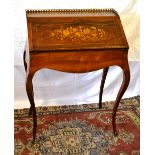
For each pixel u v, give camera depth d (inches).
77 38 52.4
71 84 73.6
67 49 50.5
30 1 63.6
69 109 73.4
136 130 67.8
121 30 55.3
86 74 72.8
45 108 72.9
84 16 55.8
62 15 55.6
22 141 62.5
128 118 71.4
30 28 51.9
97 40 52.9
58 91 74.1
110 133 66.3
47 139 63.5
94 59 52.8
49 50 49.8
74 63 52.2
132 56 73.6
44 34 51.6
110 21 56.0
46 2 64.7
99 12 58.7
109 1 67.8
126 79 56.7
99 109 74.1
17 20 64.0
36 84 71.5
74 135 65.1
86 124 68.6
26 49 60.0
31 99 54.9
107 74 75.0
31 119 68.9
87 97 76.7
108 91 77.5
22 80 70.0
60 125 67.7
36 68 50.9
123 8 69.2
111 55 53.3
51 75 70.9
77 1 66.3
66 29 53.1
